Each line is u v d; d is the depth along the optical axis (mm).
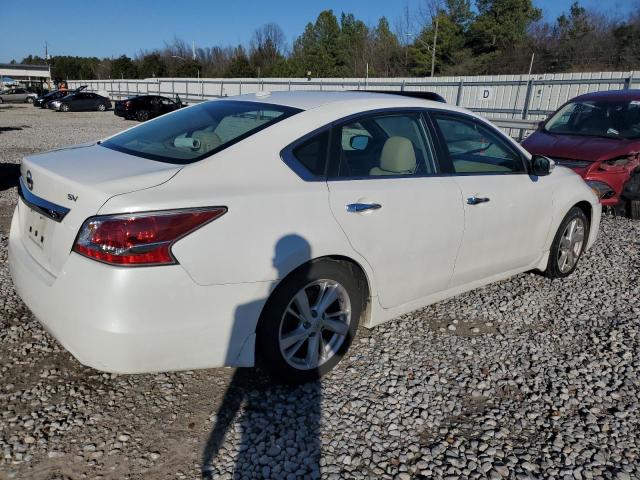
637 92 8031
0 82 68938
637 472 2424
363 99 3248
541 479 2363
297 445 2520
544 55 52062
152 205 2316
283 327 2820
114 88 51469
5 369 3029
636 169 6875
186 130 3107
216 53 91688
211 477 2309
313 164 2857
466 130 3678
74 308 2342
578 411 2867
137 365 2393
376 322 3240
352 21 73250
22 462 2342
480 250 3682
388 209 3029
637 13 49094
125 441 2502
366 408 2816
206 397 2867
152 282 2305
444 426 2703
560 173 4488
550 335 3725
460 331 3736
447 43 56062
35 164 2811
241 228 2500
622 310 4160
